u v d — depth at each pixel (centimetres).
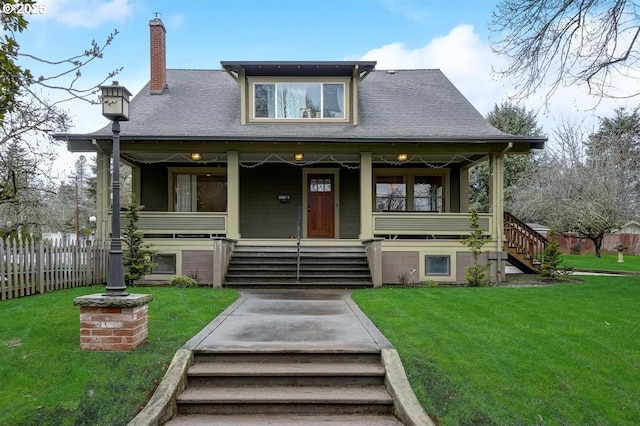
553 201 2489
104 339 519
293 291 1040
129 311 522
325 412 451
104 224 1218
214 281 1087
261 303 847
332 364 518
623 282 1096
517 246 1411
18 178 1105
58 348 520
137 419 398
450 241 1252
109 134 1193
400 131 1310
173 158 1470
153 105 1466
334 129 1339
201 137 1205
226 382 486
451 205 1633
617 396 459
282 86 1402
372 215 1280
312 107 1404
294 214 1579
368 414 449
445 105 1513
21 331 578
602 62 876
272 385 487
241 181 1575
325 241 1284
